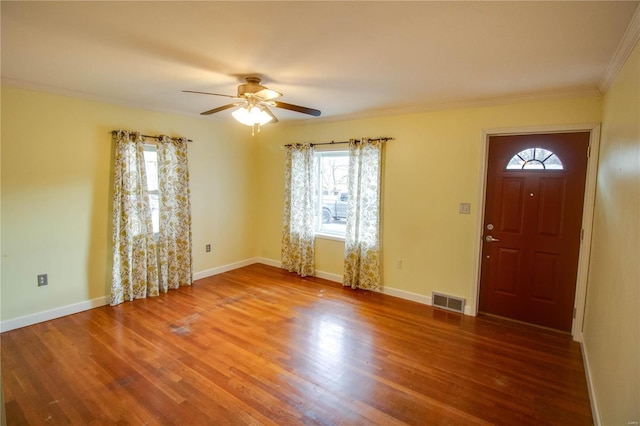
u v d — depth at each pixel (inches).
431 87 117.6
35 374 98.6
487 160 139.2
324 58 91.1
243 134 206.7
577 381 98.7
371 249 169.8
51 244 132.6
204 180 186.9
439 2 61.2
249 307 149.9
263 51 86.7
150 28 74.3
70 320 133.6
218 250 198.5
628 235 68.2
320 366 104.9
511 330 130.8
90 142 140.6
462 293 147.3
